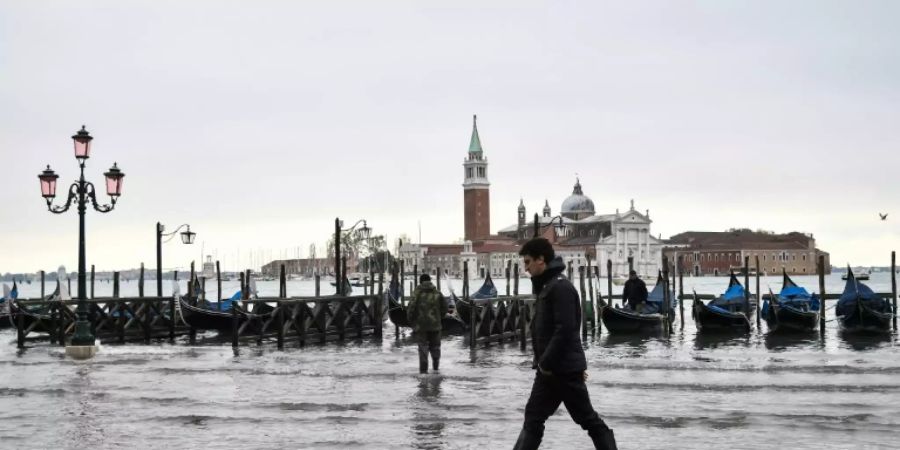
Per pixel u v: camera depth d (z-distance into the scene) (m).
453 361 23.73
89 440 12.61
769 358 25.06
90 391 17.38
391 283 44.09
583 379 9.50
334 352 26.50
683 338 35.75
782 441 12.34
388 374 19.86
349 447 11.99
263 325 29.38
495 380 18.70
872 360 24.09
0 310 43.94
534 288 9.80
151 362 23.14
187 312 33.44
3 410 15.10
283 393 16.97
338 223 34.91
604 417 14.16
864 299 36.84
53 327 30.22
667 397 16.48
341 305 31.78
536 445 9.59
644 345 31.94
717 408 15.10
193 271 40.00
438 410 14.77
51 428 13.48
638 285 37.81
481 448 11.85
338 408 15.06
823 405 15.44
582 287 34.16
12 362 23.28
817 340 34.16
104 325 31.33
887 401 15.91
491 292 45.66
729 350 29.16
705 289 129.00
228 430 13.23
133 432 13.14
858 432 12.91
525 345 28.08
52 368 21.62
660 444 12.18
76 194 25.80
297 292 141.50
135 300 32.34
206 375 19.94
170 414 14.58
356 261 173.62
